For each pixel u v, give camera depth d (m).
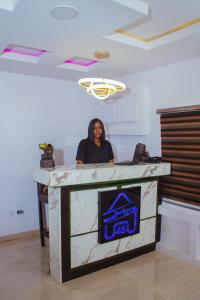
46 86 3.96
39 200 3.42
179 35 2.42
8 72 3.62
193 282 2.63
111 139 4.30
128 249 3.08
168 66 3.33
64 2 1.70
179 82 3.21
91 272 2.80
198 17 2.15
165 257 3.17
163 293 2.45
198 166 3.00
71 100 4.21
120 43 2.54
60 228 2.54
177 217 3.11
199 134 2.96
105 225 2.80
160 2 1.89
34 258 3.14
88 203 2.71
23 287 2.54
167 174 3.27
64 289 2.50
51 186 2.43
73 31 2.20
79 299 2.35
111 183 2.86
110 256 2.93
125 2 1.74
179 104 3.23
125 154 4.05
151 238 3.30
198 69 3.01
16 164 3.75
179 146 3.19
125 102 3.87
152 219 3.29
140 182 3.12
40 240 3.69
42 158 3.25
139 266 2.95
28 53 3.13
